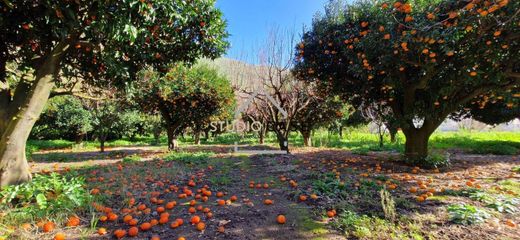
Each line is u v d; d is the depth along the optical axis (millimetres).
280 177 4656
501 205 2865
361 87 6457
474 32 3979
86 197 3027
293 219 2676
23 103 3514
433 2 4305
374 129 19703
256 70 10250
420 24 3975
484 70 4734
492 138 14758
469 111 8898
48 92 3629
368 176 4613
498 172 5336
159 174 5020
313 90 9383
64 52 3664
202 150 10531
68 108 14586
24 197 2842
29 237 2238
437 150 9781
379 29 4453
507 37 3875
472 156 8453
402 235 2256
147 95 9492
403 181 4273
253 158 7523
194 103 10391
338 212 2834
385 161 6637
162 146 16344
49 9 2990
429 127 6117
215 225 2561
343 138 16703
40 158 8711
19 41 3830
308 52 6656
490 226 2402
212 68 11664
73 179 3338
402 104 6676
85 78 5008
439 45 4227
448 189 3584
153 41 4242
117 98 8773
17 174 3383
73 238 2260
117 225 2561
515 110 8859
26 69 4020
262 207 3061
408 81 5785
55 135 17828
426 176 4812
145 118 18281
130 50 4258
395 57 4520
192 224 2588
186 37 4453
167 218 2643
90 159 8516
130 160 7277
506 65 4551
